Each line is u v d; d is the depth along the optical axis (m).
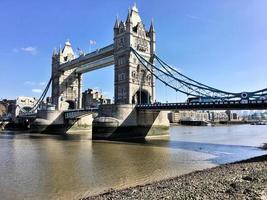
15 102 168.12
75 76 123.62
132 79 80.44
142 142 60.09
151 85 85.88
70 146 52.06
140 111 75.75
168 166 31.14
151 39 88.06
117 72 84.25
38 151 44.53
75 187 22.36
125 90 80.44
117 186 22.62
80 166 31.09
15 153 42.12
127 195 16.89
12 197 19.97
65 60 121.88
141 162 33.66
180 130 122.75
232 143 57.38
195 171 26.31
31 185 22.97
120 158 36.75
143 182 23.88
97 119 69.31
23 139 70.25
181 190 17.16
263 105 49.56
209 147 49.66
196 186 18.00
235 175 21.41
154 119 79.06
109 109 73.81
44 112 104.25
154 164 32.31
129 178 25.36
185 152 42.69
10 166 31.23
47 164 32.41
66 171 28.41
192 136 81.00
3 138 73.69
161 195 16.31
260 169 23.88
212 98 58.56
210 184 18.41
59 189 21.81
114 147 49.94
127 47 81.44
